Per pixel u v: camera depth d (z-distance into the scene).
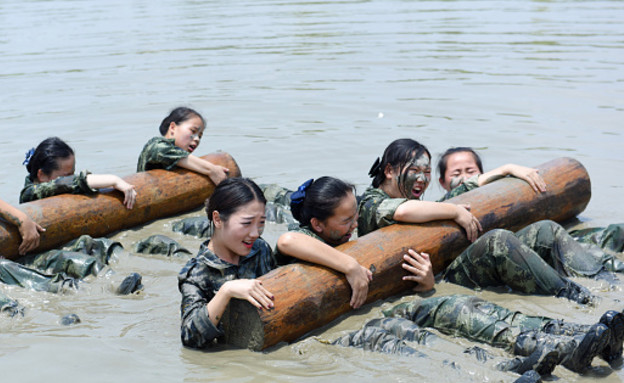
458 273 6.58
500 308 5.57
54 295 6.54
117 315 6.09
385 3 29.91
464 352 5.18
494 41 20.14
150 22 25.81
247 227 5.64
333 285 5.81
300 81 15.88
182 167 9.07
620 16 24.30
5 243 7.21
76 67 17.80
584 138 11.33
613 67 16.36
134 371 5.06
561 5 27.88
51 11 29.91
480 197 7.37
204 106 13.89
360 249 6.21
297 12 27.58
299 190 6.32
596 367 5.01
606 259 6.79
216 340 5.63
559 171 8.09
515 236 6.48
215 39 21.61
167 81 16.08
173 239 8.12
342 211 6.10
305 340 5.52
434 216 6.70
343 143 11.33
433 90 14.73
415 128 12.09
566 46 19.09
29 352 5.36
